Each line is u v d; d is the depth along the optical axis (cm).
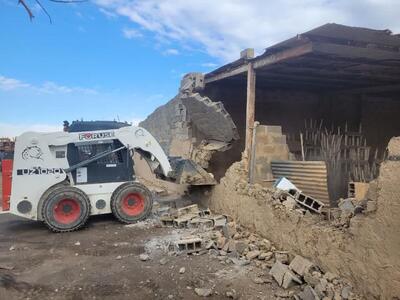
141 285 537
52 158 864
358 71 866
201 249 670
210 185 960
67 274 579
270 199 668
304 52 632
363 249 454
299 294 479
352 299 452
